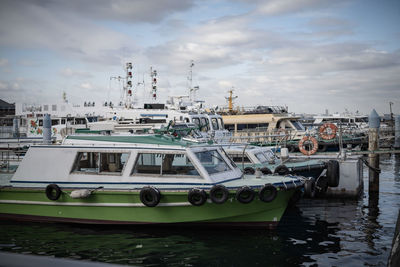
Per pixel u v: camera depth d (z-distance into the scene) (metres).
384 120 54.31
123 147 10.38
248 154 15.29
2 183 11.47
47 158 10.79
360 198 15.46
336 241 9.73
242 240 9.48
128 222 10.06
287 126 32.25
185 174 9.98
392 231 10.68
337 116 52.16
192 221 9.89
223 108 42.22
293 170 14.20
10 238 9.50
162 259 8.22
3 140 24.70
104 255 8.42
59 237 9.56
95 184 10.31
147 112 24.75
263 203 9.78
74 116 26.22
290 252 8.80
